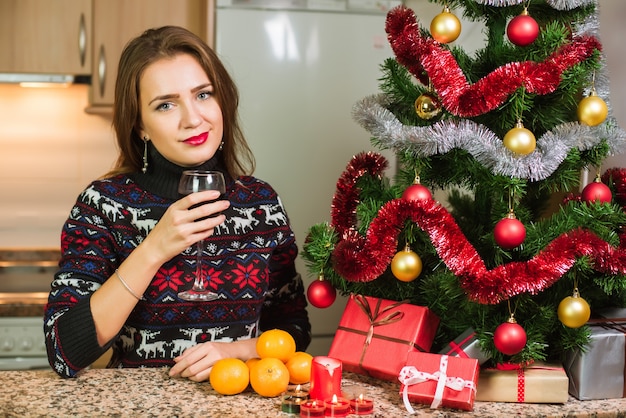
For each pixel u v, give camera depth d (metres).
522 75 1.20
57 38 2.99
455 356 1.24
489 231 1.39
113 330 1.33
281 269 1.63
